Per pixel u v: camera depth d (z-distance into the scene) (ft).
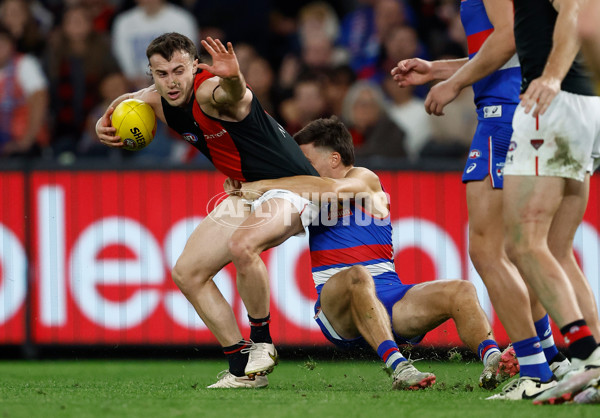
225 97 50.14
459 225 84.48
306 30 122.62
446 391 49.01
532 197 41.01
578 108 40.88
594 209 82.79
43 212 84.48
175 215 83.97
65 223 84.38
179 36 51.70
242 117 52.24
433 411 39.42
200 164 83.87
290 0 129.80
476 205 48.21
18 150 103.91
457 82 47.93
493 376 49.57
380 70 116.78
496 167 48.08
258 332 53.42
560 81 39.24
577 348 40.22
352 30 122.93
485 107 49.55
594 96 41.65
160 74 51.44
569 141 40.75
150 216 83.97
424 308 53.01
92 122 106.73
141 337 84.28
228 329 53.21
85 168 84.17
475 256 47.80
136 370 75.41
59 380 63.72
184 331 84.48
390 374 49.47
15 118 108.78
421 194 84.33
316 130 57.62
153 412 39.60
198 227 54.19
